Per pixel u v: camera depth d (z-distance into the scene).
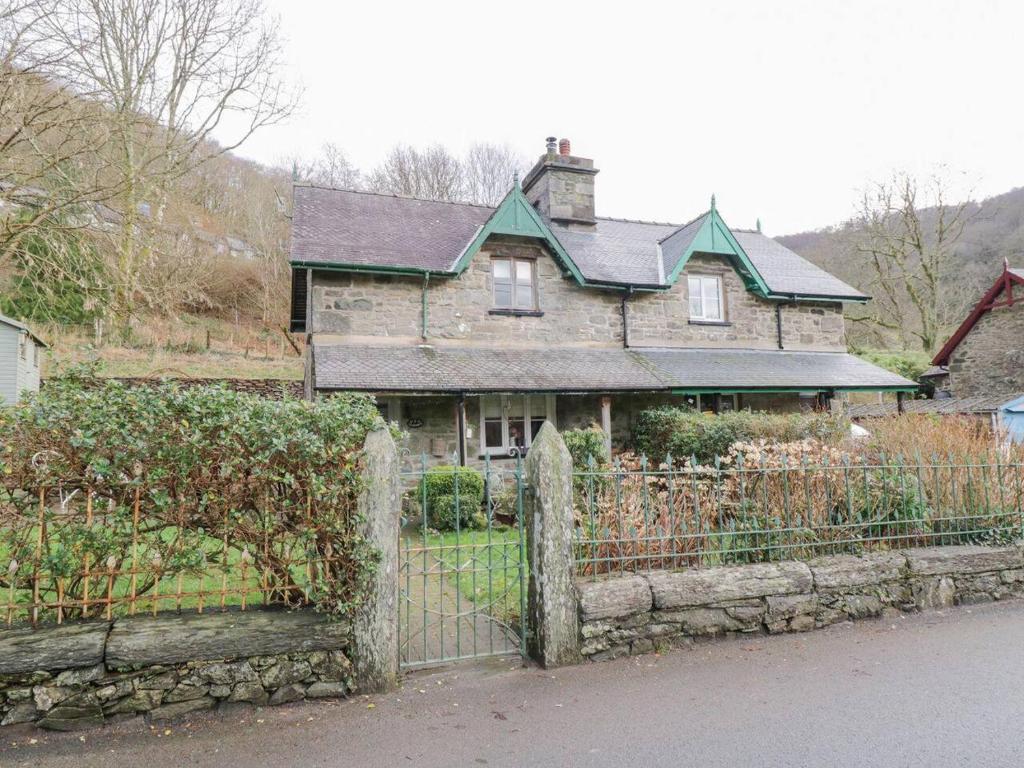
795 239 43.34
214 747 3.04
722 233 14.80
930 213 28.19
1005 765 2.85
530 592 4.21
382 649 3.65
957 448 6.38
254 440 3.33
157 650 3.24
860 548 5.14
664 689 3.68
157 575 3.38
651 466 12.11
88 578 3.30
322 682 3.54
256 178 35.94
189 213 16.56
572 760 2.93
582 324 13.83
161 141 14.03
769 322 15.50
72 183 9.16
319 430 3.56
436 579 6.02
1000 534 5.60
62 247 9.22
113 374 18.58
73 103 9.30
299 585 3.53
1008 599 5.31
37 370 18.08
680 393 12.84
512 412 12.83
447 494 9.05
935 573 5.09
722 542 4.69
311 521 3.49
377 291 12.29
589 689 3.68
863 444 7.21
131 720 3.23
